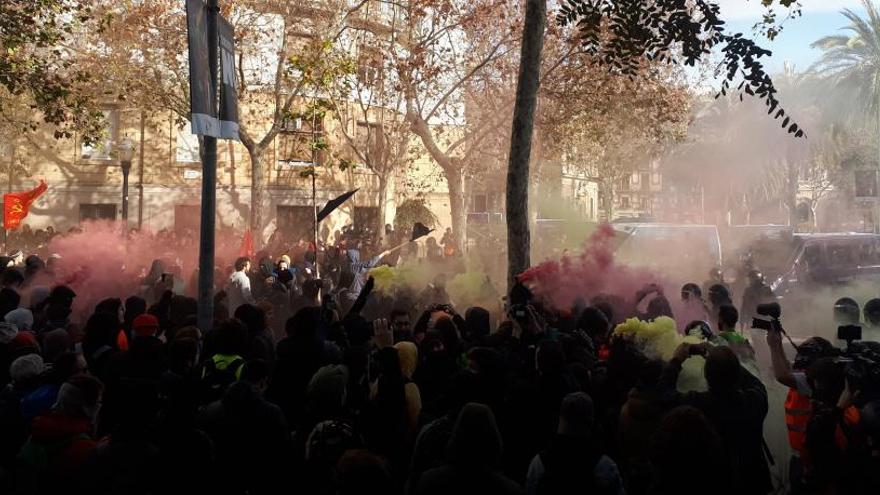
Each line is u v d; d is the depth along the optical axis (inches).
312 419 204.8
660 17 421.7
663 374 215.5
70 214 1163.3
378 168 1274.6
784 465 290.4
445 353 249.4
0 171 1125.1
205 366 238.2
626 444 212.4
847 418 202.5
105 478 179.0
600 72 917.8
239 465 194.5
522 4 1005.2
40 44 621.6
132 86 979.3
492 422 157.6
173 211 1195.9
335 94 1046.4
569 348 263.3
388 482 161.5
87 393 193.0
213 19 346.6
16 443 219.9
